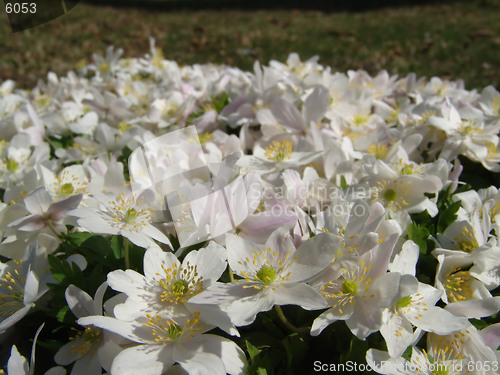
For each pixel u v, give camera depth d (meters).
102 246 0.16
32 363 0.13
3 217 0.17
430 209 0.18
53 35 0.97
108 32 1.02
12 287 0.15
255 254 0.14
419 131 0.24
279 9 1.26
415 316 0.13
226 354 0.13
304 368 0.14
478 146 0.22
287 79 0.28
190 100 0.28
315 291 0.13
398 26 0.99
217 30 1.03
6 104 0.31
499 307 0.14
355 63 0.78
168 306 0.13
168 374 0.13
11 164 0.23
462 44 0.85
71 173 0.20
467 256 0.15
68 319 0.14
